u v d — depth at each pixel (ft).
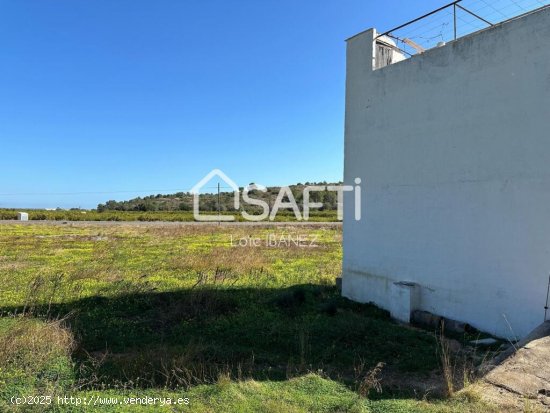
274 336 23.44
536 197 20.77
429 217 26.45
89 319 27.09
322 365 18.78
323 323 25.71
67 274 42.47
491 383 15.62
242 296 33.76
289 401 14.55
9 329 22.04
